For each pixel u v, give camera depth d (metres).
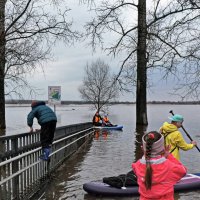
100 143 17.84
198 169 10.89
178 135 7.83
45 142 8.55
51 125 8.61
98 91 49.72
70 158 12.74
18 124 37.44
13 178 6.71
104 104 50.31
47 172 9.14
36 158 8.30
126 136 21.83
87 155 13.51
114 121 45.06
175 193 7.91
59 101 15.42
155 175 3.89
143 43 25.27
